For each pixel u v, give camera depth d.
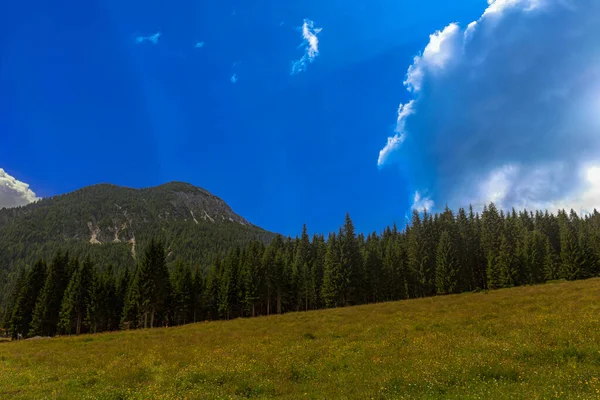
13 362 22.94
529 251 91.56
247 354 19.33
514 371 11.05
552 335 15.01
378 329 23.81
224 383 13.90
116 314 86.56
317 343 21.05
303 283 89.62
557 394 8.65
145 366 18.17
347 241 85.81
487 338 16.77
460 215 107.75
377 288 86.81
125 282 90.62
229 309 83.75
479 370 11.54
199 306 91.31
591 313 19.39
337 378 13.30
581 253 85.81
